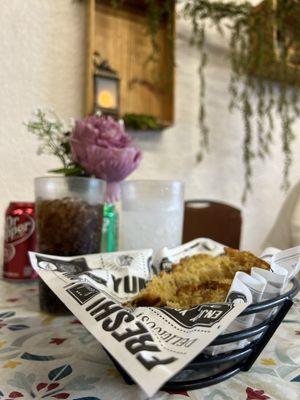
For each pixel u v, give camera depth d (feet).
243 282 0.59
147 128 2.56
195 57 2.88
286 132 2.96
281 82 2.92
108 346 0.49
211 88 2.97
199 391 0.59
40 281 1.06
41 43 2.27
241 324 0.58
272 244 2.52
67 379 0.62
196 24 2.69
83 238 1.05
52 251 1.02
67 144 1.24
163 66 2.71
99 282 0.79
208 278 0.75
